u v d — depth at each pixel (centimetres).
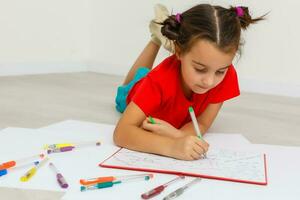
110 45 230
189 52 82
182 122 107
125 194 67
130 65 227
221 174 76
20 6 206
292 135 119
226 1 194
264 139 113
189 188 70
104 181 71
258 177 75
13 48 208
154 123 95
